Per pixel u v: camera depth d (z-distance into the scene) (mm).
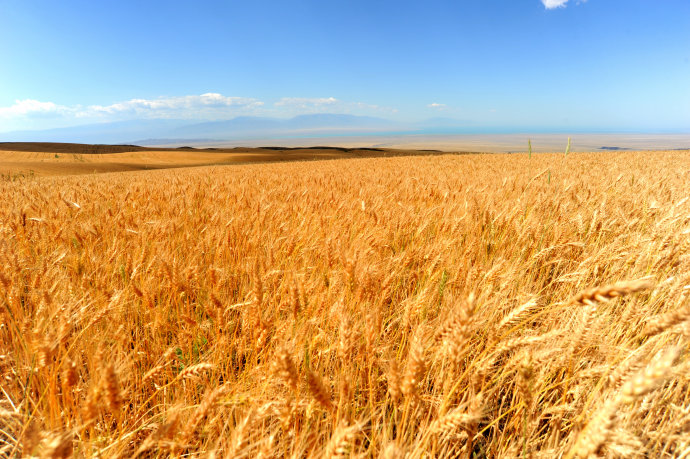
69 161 73500
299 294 2475
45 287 2463
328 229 4180
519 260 3328
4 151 89250
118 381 1521
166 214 5125
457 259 3494
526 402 1641
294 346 2018
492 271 2639
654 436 1647
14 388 2021
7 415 1708
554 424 1860
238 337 2699
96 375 1607
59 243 3762
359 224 4359
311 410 1682
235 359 2627
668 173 10336
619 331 2424
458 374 1771
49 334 1700
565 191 5535
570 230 3766
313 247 3703
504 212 4426
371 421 1929
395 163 30156
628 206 4910
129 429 1981
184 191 7461
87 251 3488
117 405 1381
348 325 1840
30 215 4645
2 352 2133
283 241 3939
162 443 1465
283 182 11281
